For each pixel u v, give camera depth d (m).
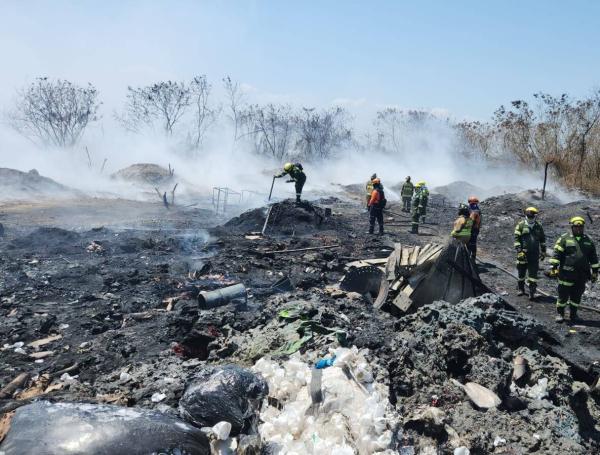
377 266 9.75
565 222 17.55
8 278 10.12
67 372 6.03
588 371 6.72
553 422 4.97
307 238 14.65
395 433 4.38
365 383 4.89
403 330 6.75
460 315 6.43
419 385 5.42
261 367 5.18
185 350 6.65
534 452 4.65
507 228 17.11
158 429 3.69
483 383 5.45
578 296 8.40
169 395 5.04
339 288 9.09
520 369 5.71
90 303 8.84
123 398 4.88
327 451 3.99
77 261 11.66
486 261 12.89
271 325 6.50
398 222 18.95
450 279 8.30
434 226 18.20
